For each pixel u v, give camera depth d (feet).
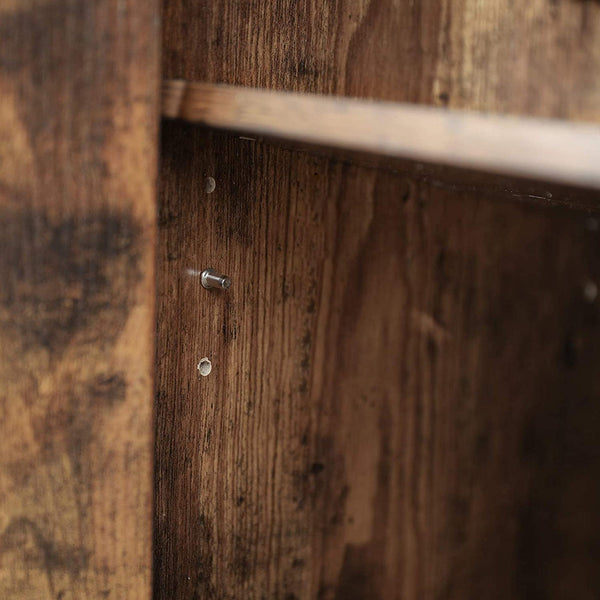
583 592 2.17
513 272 1.89
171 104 1.14
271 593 1.59
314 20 1.36
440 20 1.27
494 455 1.94
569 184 1.00
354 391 1.65
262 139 1.17
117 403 1.16
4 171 1.10
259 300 1.46
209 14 1.27
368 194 1.60
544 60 1.20
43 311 1.13
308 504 1.62
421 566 1.84
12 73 1.09
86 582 1.19
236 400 1.46
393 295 1.68
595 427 2.13
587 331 2.07
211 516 1.45
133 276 1.15
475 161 0.98
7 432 1.14
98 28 1.10
